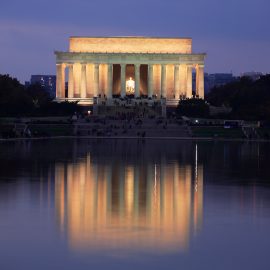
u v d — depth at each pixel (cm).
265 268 8362
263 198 13250
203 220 10962
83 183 15288
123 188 14562
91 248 9119
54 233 9912
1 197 13075
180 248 9175
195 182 15712
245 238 9744
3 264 8481
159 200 12950
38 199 12875
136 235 9825
